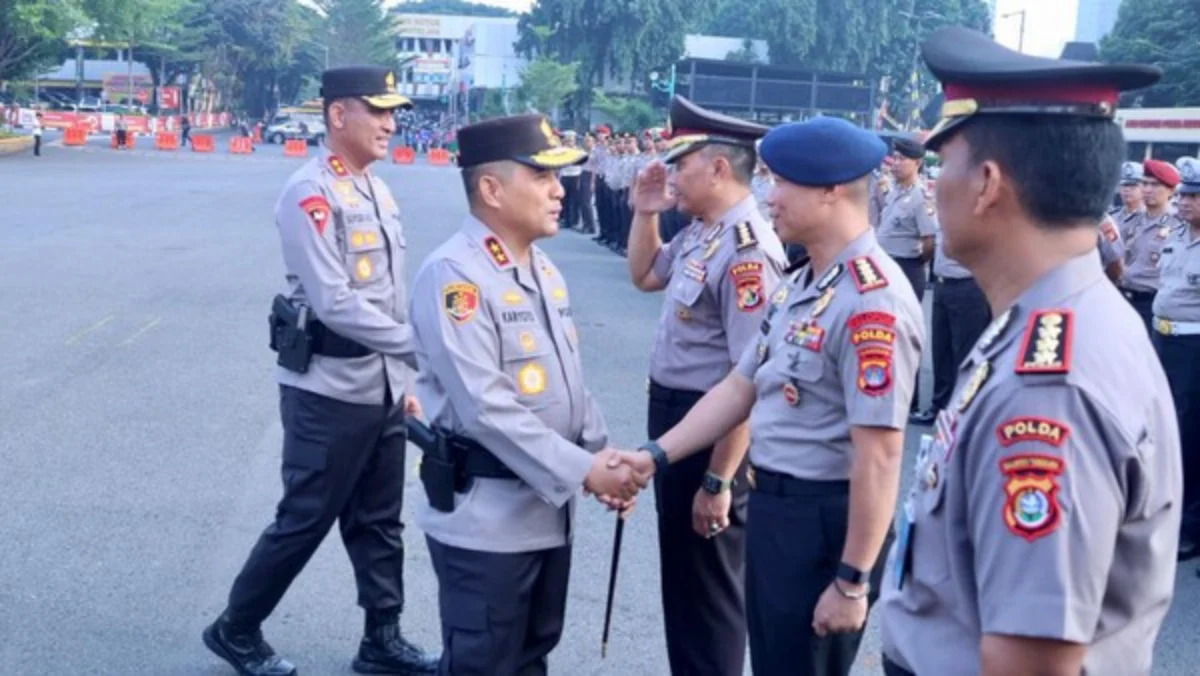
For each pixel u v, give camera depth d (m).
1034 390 1.58
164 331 9.66
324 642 4.31
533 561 3.12
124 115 57.47
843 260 2.78
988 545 1.61
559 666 4.17
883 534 2.64
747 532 2.98
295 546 3.86
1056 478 1.54
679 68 35.59
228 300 11.23
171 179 28.19
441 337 2.96
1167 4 33.00
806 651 2.86
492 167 3.04
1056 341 1.60
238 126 70.50
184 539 5.16
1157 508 1.62
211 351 8.96
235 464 6.22
